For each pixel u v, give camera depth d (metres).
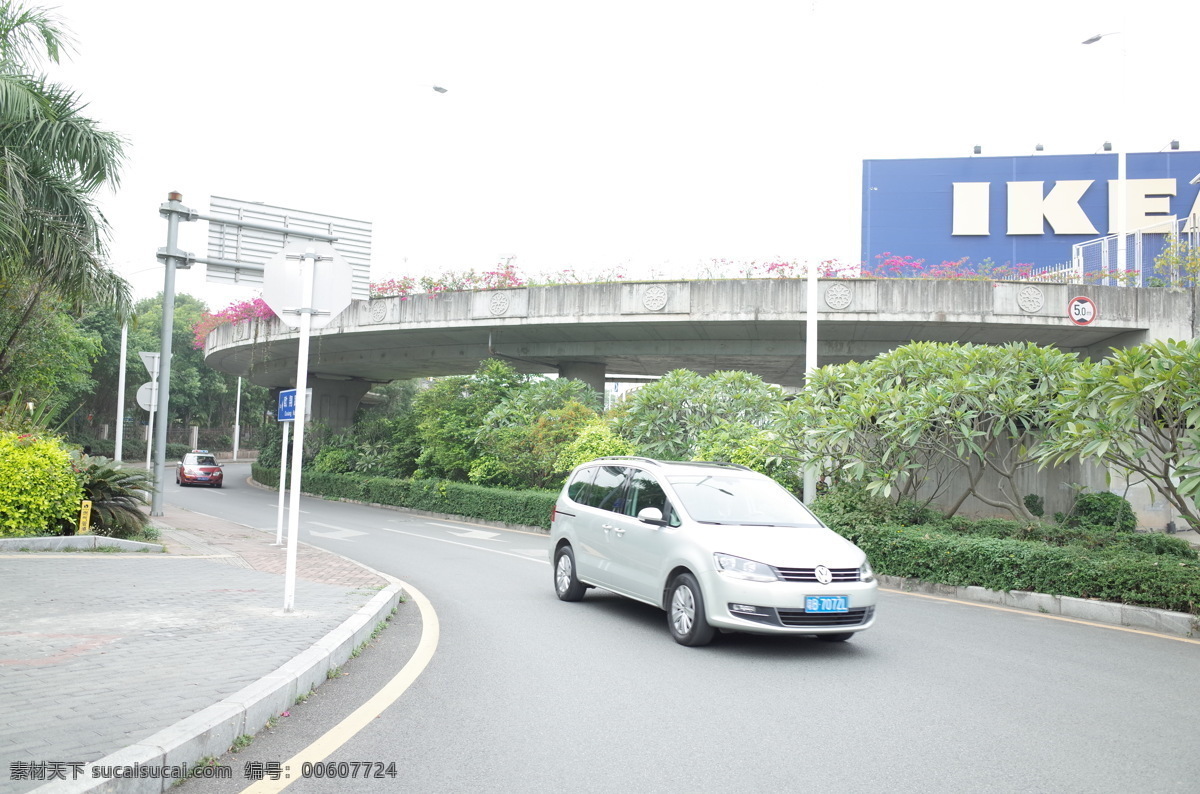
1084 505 16.31
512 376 24.86
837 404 13.12
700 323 21.25
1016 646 7.36
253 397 66.81
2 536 11.05
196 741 4.00
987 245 34.56
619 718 5.06
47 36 12.60
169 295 17.39
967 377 11.67
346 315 26.00
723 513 7.76
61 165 12.96
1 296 14.93
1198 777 4.20
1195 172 33.56
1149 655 7.06
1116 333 20.22
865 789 3.99
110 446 48.66
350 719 4.91
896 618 8.72
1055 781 4.12
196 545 13.21
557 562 9.76
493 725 4.88
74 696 4.61
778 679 6.08
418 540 16.50
